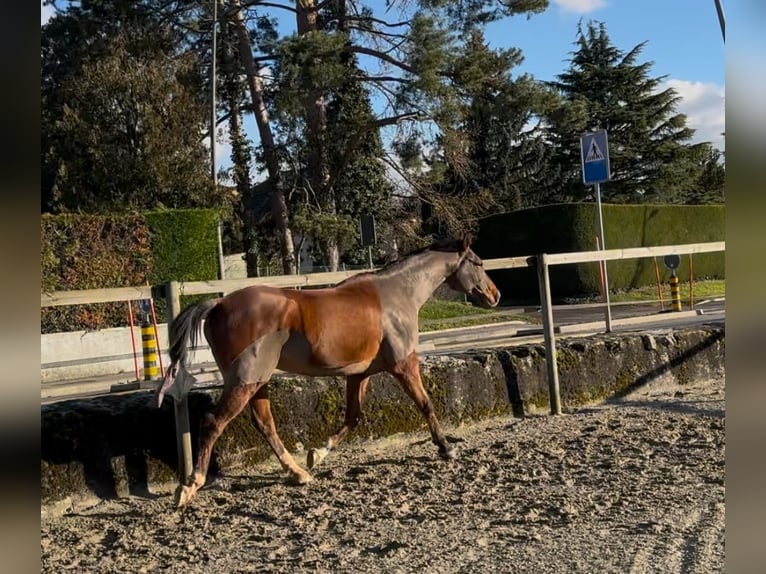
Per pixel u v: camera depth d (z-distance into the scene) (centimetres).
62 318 1711
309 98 2255
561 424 797
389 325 645
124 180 2225
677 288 1717
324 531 510
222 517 552
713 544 442
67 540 514
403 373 657
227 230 2652
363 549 470
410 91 2222
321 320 598
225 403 571
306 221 2381
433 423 671
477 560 440
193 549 487
